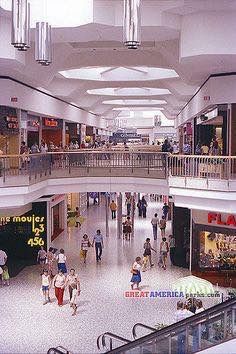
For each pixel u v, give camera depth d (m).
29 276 18.62
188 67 15.32
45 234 21.06
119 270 19.31
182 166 14.95
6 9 12.78
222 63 14.44
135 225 29.22
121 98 34.25
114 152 19.45
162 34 14.33
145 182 19.02
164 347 9.63
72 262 20.42
